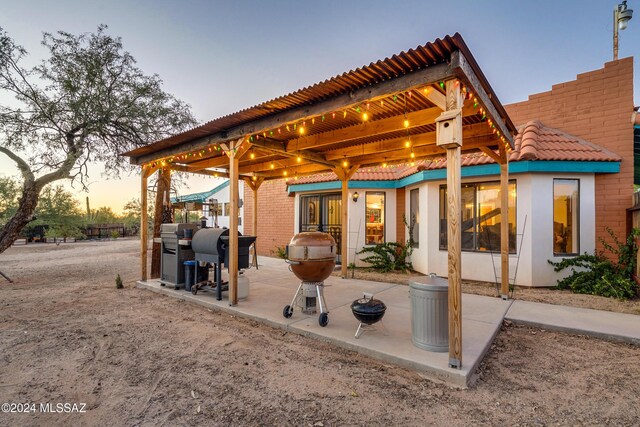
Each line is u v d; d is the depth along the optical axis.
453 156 2.99
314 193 11.05
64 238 21.19
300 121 4.37
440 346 3.35
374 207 9.98
